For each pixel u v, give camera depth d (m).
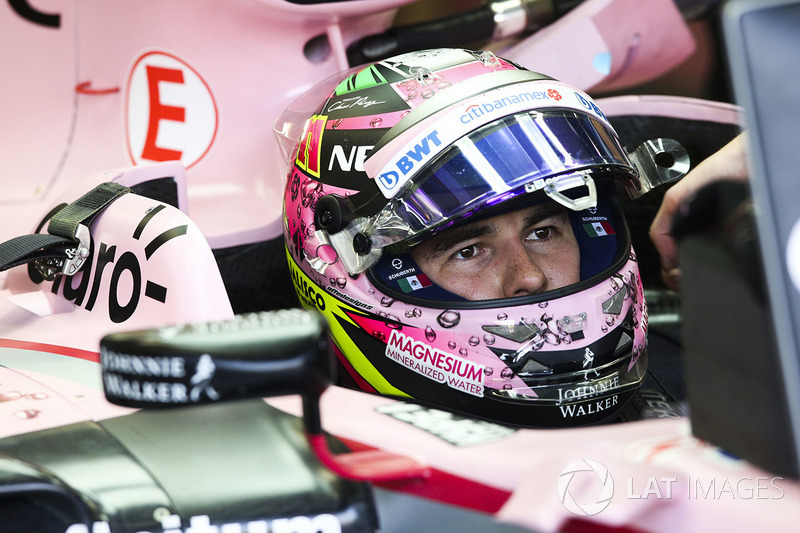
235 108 5.55
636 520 2.17
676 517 2.11
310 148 4.23
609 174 4.13
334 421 2.94
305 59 5.59
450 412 3.05
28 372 3.52
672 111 5.38
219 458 2.67
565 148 3.89
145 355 2.14
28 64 6.26
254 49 5.52
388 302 3.91
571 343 3.74
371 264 3.86
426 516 2.54
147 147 5.76
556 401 3.72
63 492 2.48
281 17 5.39
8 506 2.51
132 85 5.88
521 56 5.77
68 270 4.10
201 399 2.11
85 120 6.12
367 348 3.99
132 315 3.77
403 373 3.91
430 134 3.82
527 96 3.96
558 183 3.82
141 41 5.82
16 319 4.16
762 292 1.97
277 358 2.11
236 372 2.10
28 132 6.19
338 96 4.30
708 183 2.18
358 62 5.72
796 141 1.85
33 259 3.99
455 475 2.51
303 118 4.61
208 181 5.55
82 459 2.67
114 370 2.20
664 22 5.88
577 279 4.25
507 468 2.43
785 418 1.91
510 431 2.73
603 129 4.12
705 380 2.12
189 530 2.42
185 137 5.65
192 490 2.53
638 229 5.43
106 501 2.47
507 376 3.72
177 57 5.67
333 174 4.05
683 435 2.39
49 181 6.03
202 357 2.10
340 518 2.46
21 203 5.88
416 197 3.79
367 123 4.04
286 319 2.21
